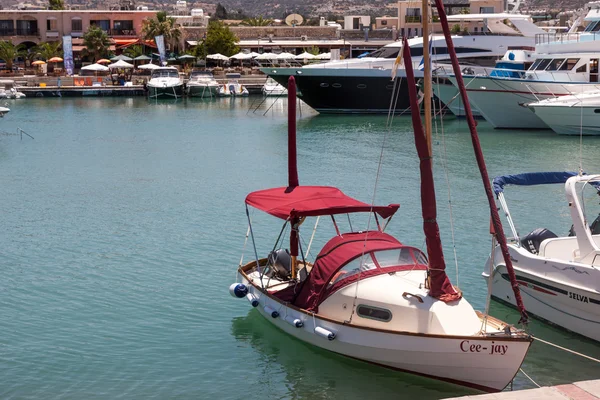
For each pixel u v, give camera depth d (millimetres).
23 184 32125
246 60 103125
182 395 12703
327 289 13586
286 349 14258
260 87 87125
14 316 16281
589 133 44688
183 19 124812
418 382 12625
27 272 19328
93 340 14984
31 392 12805
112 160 38688
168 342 14836
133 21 105000
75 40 102000
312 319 13633
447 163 35438
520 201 26250
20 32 103375
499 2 79562
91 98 81500
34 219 25234
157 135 49562
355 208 14711
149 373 13508
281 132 50656
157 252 20984
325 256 13969
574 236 16062
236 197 28453
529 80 46375
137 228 23719
